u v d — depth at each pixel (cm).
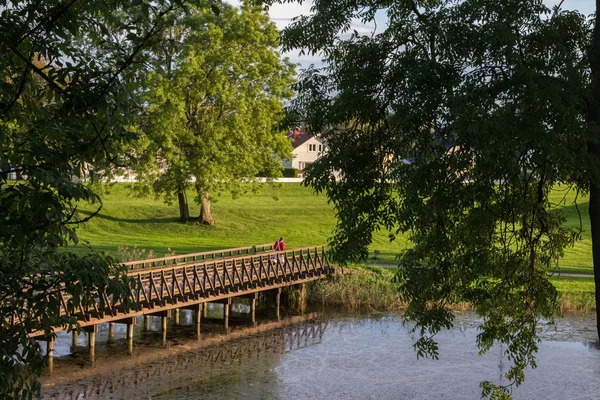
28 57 583
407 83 1145
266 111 5159
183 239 5128
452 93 1064
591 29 1265
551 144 1057
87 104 567
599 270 1232
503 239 1313
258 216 6062
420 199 1165
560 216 1373
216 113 4984
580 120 1209
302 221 6016
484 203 1215
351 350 2562
